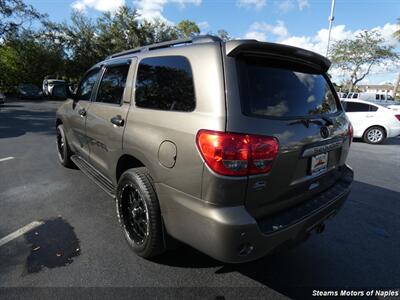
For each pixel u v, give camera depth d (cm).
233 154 174
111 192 303
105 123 299
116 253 264
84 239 286
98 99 337
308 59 240
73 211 346
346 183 281
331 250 288
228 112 178
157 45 262
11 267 240
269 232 189
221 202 179
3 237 286
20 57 2834
